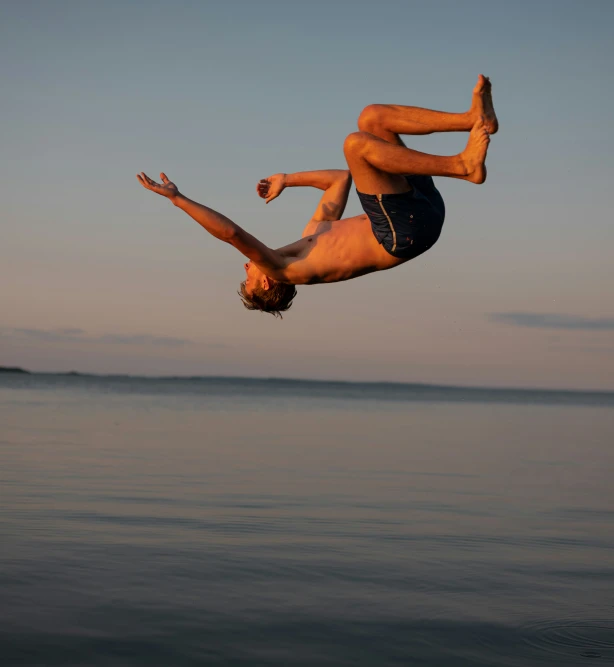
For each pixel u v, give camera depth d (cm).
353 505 1160
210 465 1631
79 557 790
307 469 1600
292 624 612
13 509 1038
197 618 618
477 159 450
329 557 827
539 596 707
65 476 1390
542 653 566
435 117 462
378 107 479
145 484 1319
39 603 639
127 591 682
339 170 577
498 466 1772
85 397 6862
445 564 813
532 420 4684
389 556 840
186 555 815
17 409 4078
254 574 751
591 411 7456
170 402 6266
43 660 521
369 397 12862
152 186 496
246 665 526
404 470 1631
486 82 443
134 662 523
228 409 4994
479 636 598
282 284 567
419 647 571
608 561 841
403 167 462
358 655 552
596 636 604
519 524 1042
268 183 586
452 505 1189
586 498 1299
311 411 5025
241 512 1072
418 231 498
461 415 5172
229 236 501
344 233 524
